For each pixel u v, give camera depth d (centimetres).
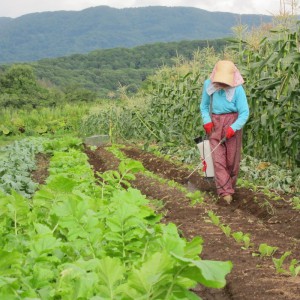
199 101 1573
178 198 945
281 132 1126
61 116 4341
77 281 258
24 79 7588
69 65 13812
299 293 467
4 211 433
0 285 243
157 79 2006
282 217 812
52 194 473
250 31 1345
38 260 320
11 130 3931
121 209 377
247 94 1311
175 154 1642
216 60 1591
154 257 209
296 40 1134
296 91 1095
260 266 552
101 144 2562
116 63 13025
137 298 210
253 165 1194
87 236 374
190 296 209
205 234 693
